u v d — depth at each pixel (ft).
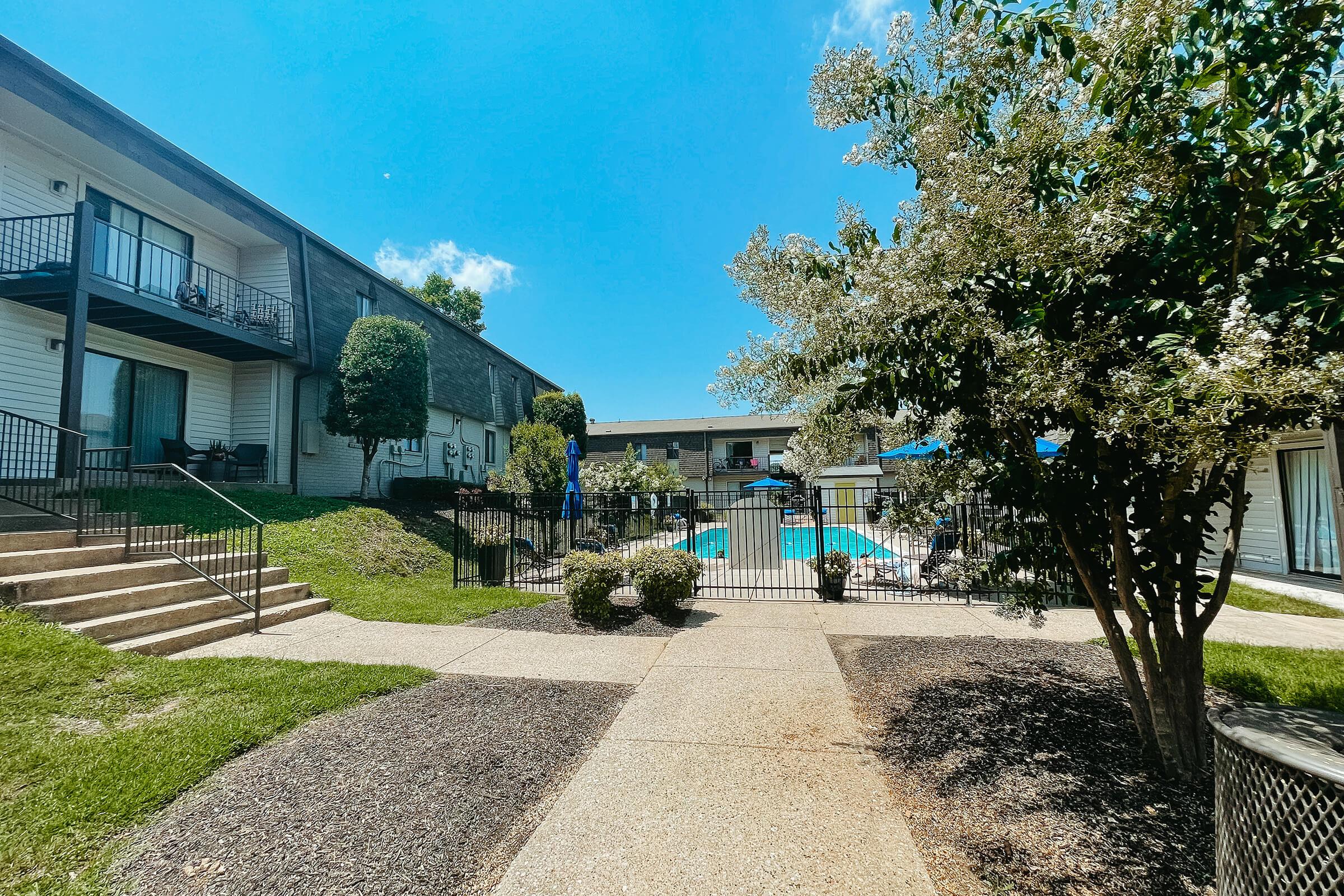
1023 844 7.84
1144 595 9.44
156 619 17.76
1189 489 9.09
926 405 10.23
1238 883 5.68
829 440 15.11
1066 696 13.07
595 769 10.14
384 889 7.12
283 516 32.04
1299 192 7.57
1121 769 9.65
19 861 7.48
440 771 10.05
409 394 42.83
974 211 8.63
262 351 37.96
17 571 17.19
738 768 10.17
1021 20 8.47
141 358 34.58
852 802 9.02
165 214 36.06
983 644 17.71
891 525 12.75
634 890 7.06
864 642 18.31
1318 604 22.93
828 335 10.47
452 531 39.78
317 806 8.95
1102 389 7.66
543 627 20.81
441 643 18.63
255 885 7.18
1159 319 7.99
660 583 21.72
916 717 12.15
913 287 8.71
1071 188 9.34
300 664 15.66
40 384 29.17
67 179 30.53
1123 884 7.00
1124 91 8.16
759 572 30.86
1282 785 5.19
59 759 9.89
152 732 11.15
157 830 8.27
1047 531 10.46
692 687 14.39
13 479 24.95
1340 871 4.63
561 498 33.53
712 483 122.21
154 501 29.22
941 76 11.29
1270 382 5.85
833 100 12.45
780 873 7.35
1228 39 7.30
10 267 27.58
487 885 7.20
